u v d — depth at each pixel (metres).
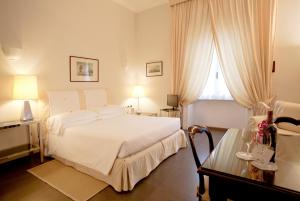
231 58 3.99
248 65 3.81
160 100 5.29
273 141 1.19
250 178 0.95
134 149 2.32
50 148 3.10
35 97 2.93
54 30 3.45
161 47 5.16
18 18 2.94
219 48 4.05
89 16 4.10
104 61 4.52
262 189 0.90
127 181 2.14
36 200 1.99
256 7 3.65
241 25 3.81
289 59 3.64
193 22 4.41
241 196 0.98
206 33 4.30
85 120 3.29
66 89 3.70
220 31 4.05
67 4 3.65
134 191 2.14
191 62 4.52
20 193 2.12
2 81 2.82
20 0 2.96
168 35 5.01
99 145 2.35
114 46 4.80
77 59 3.88
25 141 3.17
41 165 2.85
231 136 1.74
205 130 1.64
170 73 5.02
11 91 2.92
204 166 1.10
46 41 3.34
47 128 3.15
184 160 3.02
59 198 2.02
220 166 1.10
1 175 2.53
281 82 3.74
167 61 5.09
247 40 3.77
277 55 3.72
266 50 3.65
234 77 4.00
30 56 3.12
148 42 5.37
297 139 1.71
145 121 3.45
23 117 2.89
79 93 3.89
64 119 2.97
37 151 3.25
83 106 3.94
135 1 4.85
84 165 2.51
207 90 4.65
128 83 5.33
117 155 2.18
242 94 3.97
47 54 3.36
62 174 2.55
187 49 4.52
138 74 5.63
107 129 2.79
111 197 2.03
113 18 4.74
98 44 4.34
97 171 2.38
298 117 2.89
